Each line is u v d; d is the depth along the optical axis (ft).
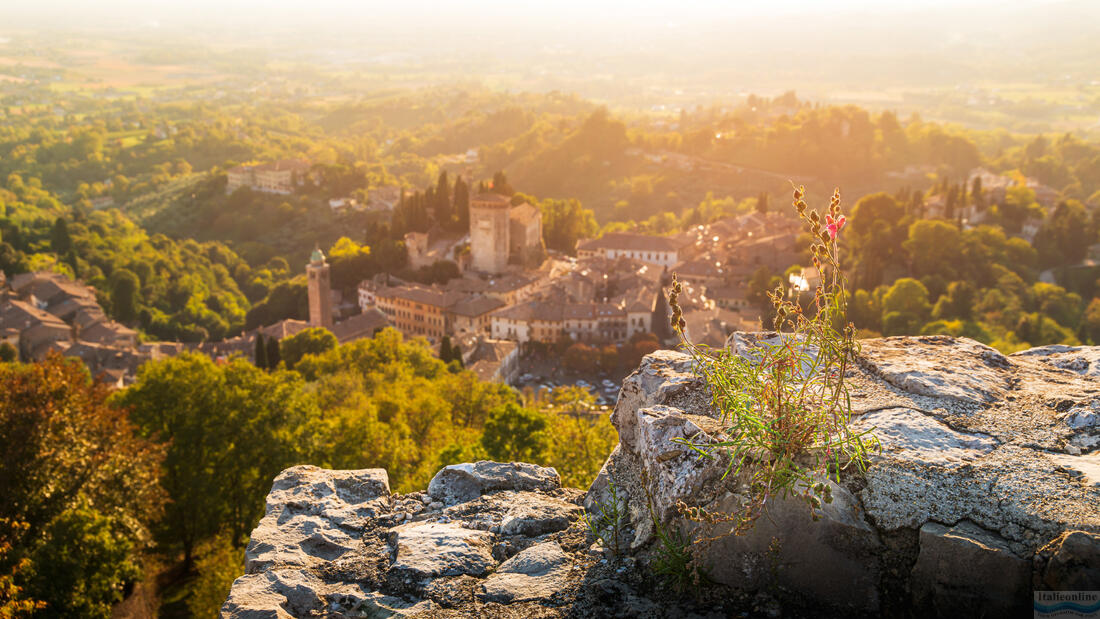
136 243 648.79
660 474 26.78
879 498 23.81
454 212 585.63
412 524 30.53
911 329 351.87
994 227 492.95
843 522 23.71
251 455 120.06
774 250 495.82
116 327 445.37
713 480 25.70
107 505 102.94
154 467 108.27
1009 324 355.56
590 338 396.98
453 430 161.99
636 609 24.90
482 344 351.46
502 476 33.50
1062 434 25.14
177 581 121.08
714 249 537.24
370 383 209.67
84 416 102.83
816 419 24.30
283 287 510.99
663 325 395.96
